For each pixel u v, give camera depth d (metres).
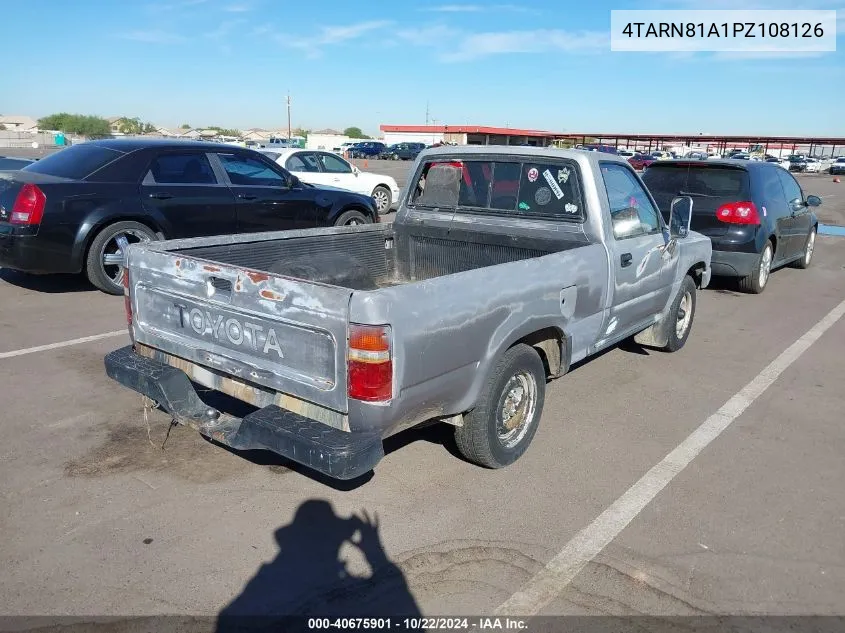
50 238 7.00
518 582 2.96
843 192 30.88
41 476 3.72
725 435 4.50
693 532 3.36
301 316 2.99
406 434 4.36
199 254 4.06
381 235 5.31
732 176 8.45
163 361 3.75
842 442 4.44
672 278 5.48
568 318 4.07
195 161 8.02
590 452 4.20
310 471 3.87
